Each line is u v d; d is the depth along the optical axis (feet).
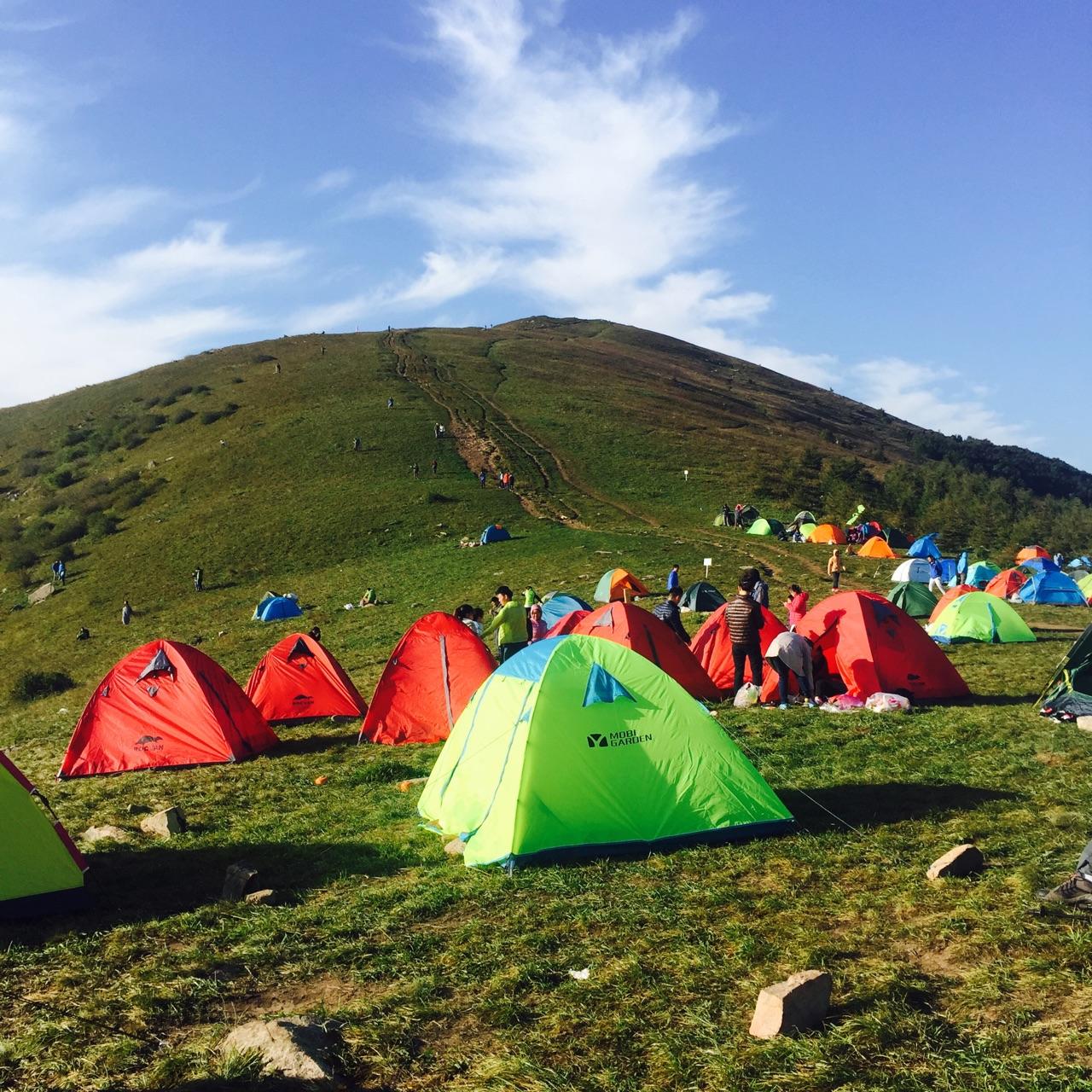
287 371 362.12
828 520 211.41
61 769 48.32
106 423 327.67
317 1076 15.90
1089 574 111.34
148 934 23.54
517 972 19.80
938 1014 17.12
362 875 27.86
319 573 167.63
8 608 178.70
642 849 28.04
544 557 151.12
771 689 51.16
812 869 25.54
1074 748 37.63
